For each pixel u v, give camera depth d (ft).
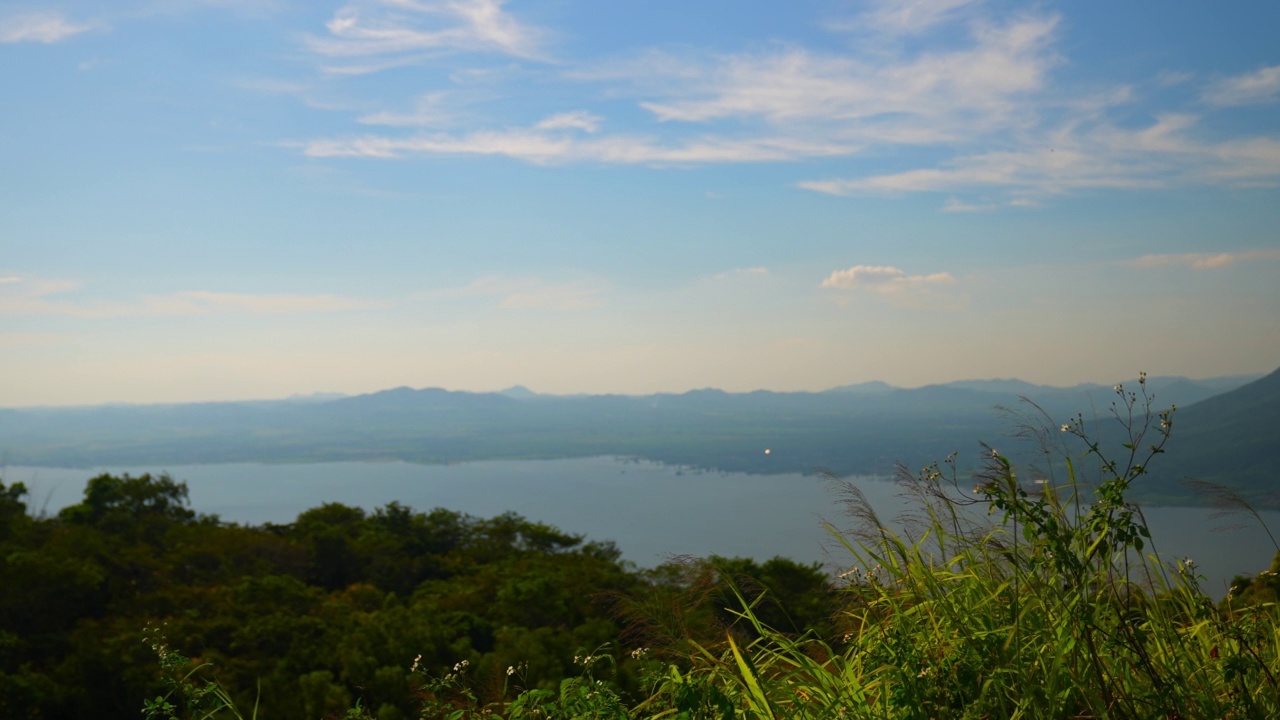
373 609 74.64
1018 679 7.95
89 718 50.29
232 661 53.26
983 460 8.67
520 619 60.95
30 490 97.76
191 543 90.84
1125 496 8.41
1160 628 8.85
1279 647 8.92
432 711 10.03
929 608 8.75
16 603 60.59
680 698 7.89
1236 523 9.34
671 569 9.34
